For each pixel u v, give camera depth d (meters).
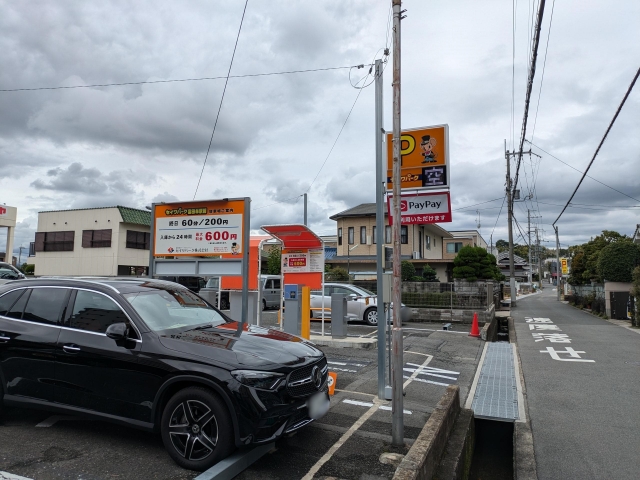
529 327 18.05
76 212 36.44
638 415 6.79
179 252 8.85
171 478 3.92
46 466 4.10
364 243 33.94
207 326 5.16
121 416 4.40
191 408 4.17
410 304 19.91
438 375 8.95
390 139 8.31
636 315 17.73
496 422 6.82
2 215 27.69
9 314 5.10
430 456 4.12
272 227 10.38
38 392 4.73
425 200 8.36
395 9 5.19
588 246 35.34
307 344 5.16
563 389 8.21
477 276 24.84
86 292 4.96
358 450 4.73
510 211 33.34
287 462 4.40
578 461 5.21
